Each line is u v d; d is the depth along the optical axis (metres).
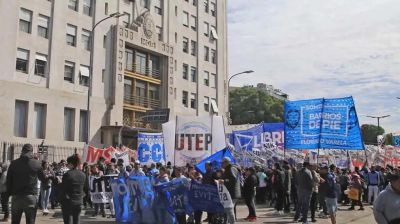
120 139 37.03
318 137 17.22
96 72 37.88
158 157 19.36
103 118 38.03
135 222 11.43
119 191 11.66
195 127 15.77
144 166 17.86
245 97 96.12
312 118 17.45
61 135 34.47
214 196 11.23
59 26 35.19
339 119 17.00
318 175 15.40
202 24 54.03
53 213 16.72
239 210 18.48
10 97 31.12
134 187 11.62
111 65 39.38
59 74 34.88
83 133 36.50
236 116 94.25
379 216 6.16
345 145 16.84
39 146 30.70
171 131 16.91
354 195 19.55
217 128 15.75
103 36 38.97
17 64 32.16
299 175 13.90
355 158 29.56
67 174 8.17
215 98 55.28
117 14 35.16
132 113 42.12
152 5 45.94
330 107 17.19
